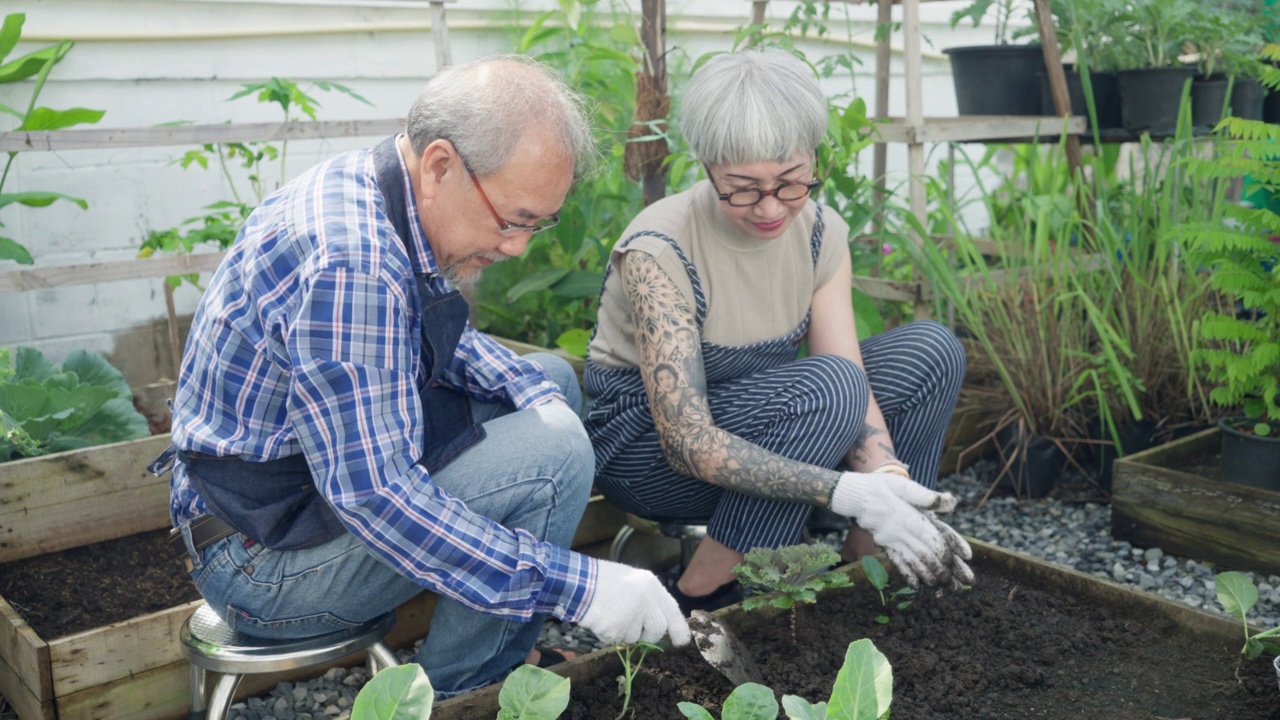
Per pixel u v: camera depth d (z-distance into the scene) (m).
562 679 1.43
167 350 3.60
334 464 1.49
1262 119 3.92
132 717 1.96
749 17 4.59
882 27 3.33
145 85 3.42
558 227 3.36
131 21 3.36
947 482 3.18
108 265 2.76
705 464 1.97
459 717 1.62
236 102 3.60
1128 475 2.71
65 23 3.26
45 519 2.46
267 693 2.10
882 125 3.43
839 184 3.15
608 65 3.70
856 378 2.07
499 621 1.76
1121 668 1.85
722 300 2.12
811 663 1.83
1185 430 3.07
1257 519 2.48
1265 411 2.66
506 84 1.50
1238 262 2.70
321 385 1.46
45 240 3.31
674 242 2.08
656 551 2.61
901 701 1.75
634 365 2.21
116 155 3.41
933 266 3.19
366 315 1.46
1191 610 1.93
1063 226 3.40
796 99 1.89
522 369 2.00
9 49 2.91
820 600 2.08
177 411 1.68
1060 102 3.43
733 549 2.08
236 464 1.63
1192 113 3.60
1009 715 1.71
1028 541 2.78
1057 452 3.07
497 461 1.73
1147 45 3.62
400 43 3.89
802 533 2.38
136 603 2.27
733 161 1.90
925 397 2.23
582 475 1.80
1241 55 3.51
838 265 2.27
